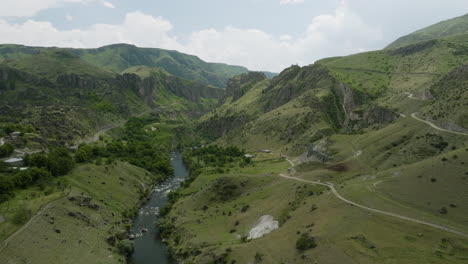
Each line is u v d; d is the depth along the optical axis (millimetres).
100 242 106250
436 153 98625
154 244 114375
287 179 130625
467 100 112062
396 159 107188
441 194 74062
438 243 60531
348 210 80250
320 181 114562
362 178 101375
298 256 72875
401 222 69062
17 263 81938
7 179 113438
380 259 60219
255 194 128750
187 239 109688
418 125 120875
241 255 85375
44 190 122375
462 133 100750
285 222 94375
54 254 90188
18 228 93750
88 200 126312
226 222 115750
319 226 79000
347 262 62906
